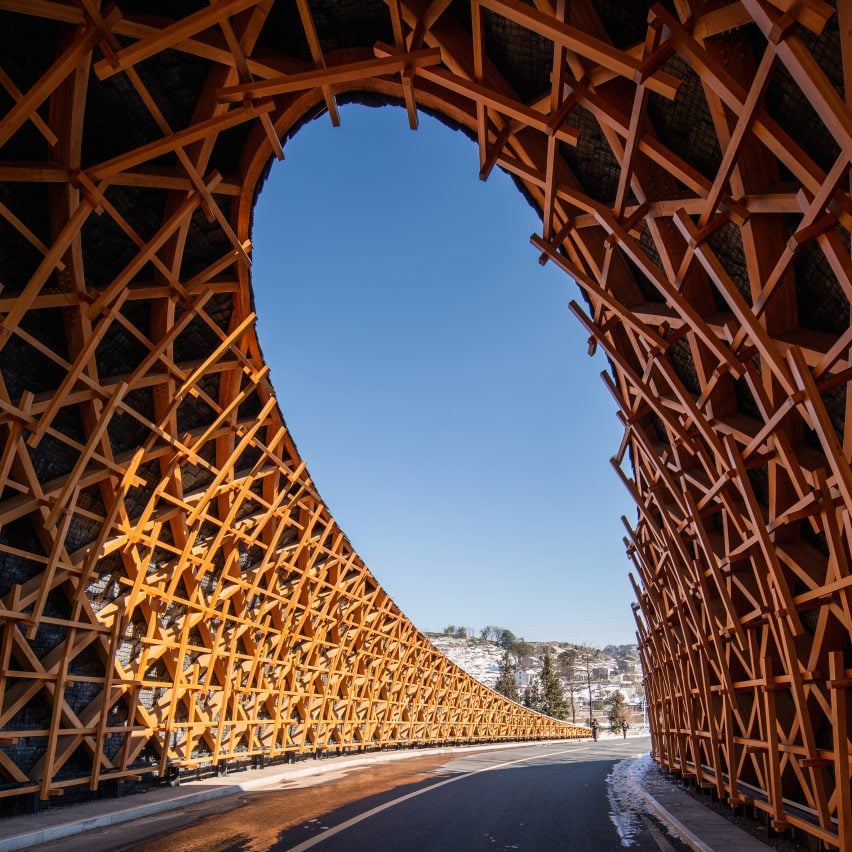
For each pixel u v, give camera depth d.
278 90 7.08
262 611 16.50
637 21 5.90
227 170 9.85
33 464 9.22
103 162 7.61
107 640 10.85
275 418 14.69
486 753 35.72
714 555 7.93
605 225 6.64
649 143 5.60
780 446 5.64
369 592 25.11
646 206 6.26
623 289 7.89
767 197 4.91
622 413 9.68
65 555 9.66
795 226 5.17
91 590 10.77
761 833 7.48
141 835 8.11
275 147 7.89
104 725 10.50
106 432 10.21
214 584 14.61
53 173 7.39
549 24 5.36
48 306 8.20
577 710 164.50
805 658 6.43
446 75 6.77
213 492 12.84
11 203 7.64
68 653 9.61
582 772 20.08
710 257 5.36
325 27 8.27
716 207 5.20
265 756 17.73
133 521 11.62
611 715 142.88
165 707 12.87
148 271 9.93
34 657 9.02
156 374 10.62
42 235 8.00
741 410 6.90
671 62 5.40
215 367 11.63
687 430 8.02
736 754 9.43
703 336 6.08
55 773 9.71
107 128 8.15
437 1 6.60
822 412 4.72
